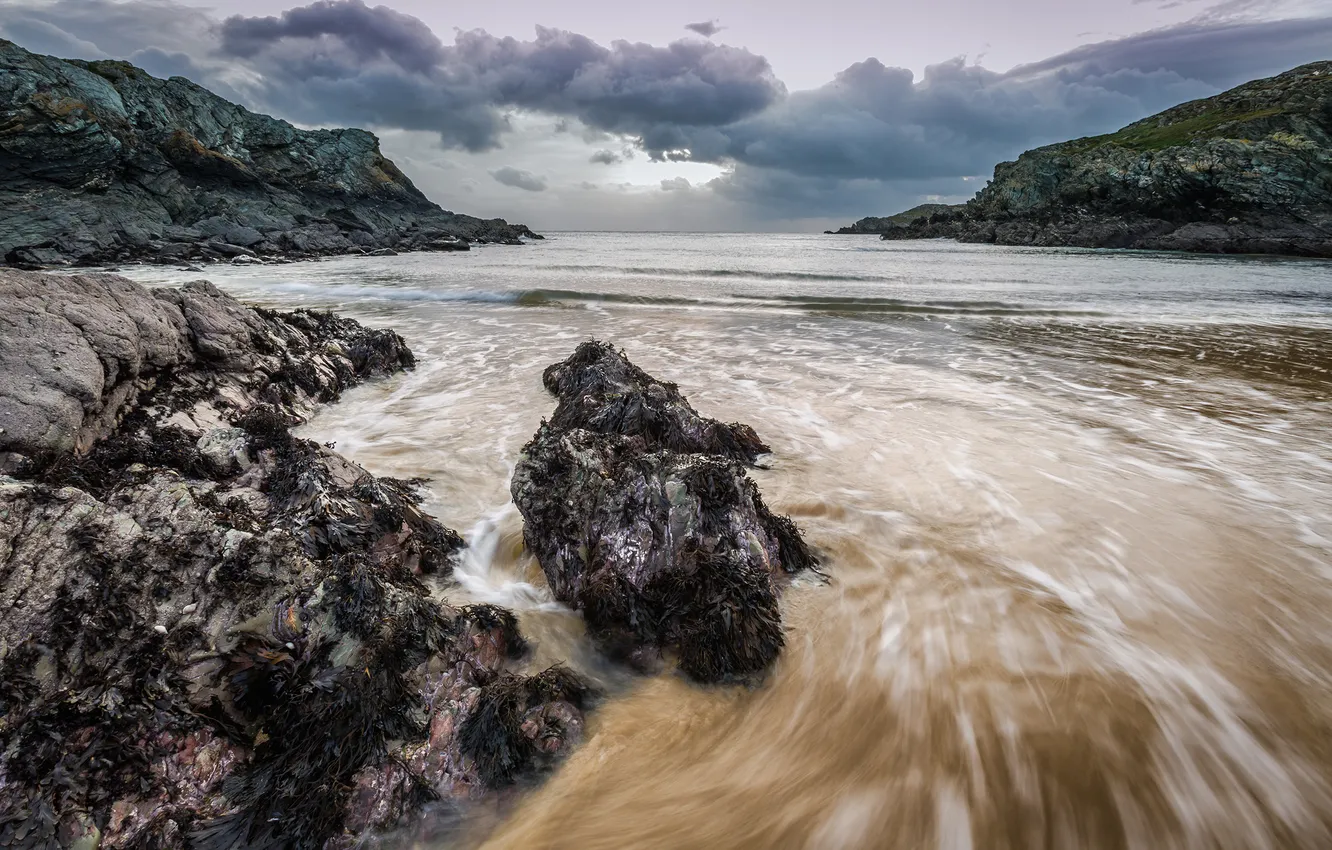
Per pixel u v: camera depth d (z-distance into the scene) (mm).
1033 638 4629
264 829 2959
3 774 2730
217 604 3527
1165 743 3715
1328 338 15961
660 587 4680
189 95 71188
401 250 72938
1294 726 3830
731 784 3523
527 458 5723
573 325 18219
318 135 88750
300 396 10055
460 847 3117
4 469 5016
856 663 4395
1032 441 8703
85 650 3154
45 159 48688
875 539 6082
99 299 7742
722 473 5270
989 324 18406
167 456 5840
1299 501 6852
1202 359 13680
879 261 48719
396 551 5121
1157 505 6766
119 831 2791
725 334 16875
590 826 3254
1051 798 3422
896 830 3287
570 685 3988
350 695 3361
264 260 49781
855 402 10594
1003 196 91062
